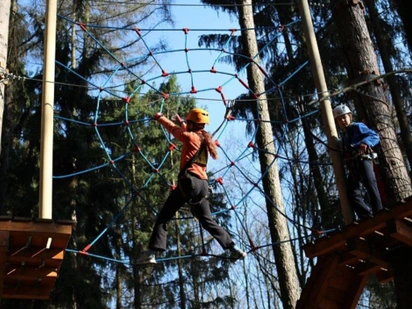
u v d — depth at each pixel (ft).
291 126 51.57
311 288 20.38
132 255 63.10
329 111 23.43
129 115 58.80
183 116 63.62
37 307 44.34
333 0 25.30
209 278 70.59
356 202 21.62
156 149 62.03
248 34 40.11
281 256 35.94
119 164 57.52
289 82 49.90
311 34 24.98
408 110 44.52
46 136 19.47
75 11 51.37
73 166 49.55
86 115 51.60
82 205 49.57
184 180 18.72
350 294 21.50
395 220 18.07
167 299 70.33
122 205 61.46
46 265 18.48
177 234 70.18
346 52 24.58
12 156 53.67
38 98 51.21
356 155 21.43
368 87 23.58
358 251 19.17
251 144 28.40
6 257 17.35
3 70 19.99
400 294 20.45
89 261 49.73
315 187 53.83
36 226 16.71
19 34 48.24
